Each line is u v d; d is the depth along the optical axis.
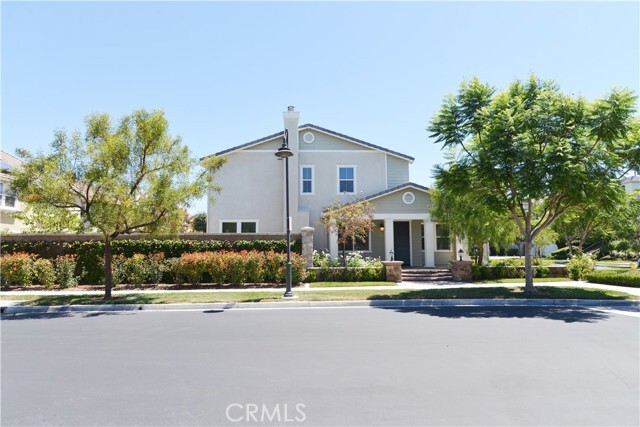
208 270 15.86
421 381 5.34
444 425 4.09
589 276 17.19
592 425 4.08
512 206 14.10
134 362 6.31
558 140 12.29
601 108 12.24
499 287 15.27
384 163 23.11
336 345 7.27
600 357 6.41
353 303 12.37
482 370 5.77
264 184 22.47
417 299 12.54
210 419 4.27
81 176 12.44
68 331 8.76
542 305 12.13
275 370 5.84
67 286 15.95
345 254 20.69
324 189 22.70
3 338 8.10
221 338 7.92
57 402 4.75
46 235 16.86
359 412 4.41
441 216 18.91
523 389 5.05
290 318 10.12
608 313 10.68
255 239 17.50
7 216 23.45
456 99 14.20
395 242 22.36
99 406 4.63
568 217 15.57
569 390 5.01
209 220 22.20
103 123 12.80
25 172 12.09
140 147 13.14
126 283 16.58
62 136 12.42
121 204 12.18
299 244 17.62
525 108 13.31
